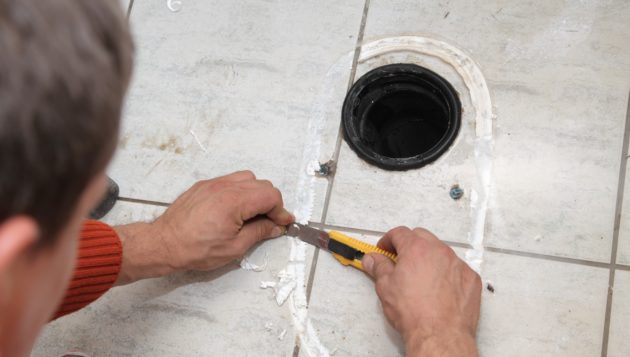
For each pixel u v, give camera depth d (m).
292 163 0.92
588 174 0.85
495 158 0.88
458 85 0.92
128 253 0.79
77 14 0.29
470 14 0.94
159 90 0.98
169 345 0.85
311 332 0.84
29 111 0.27
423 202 0.87
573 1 0.93
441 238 0.86
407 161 0.88
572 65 0.90
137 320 0.87
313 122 0.93
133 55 0.34
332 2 0.99
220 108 0.96
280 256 0.87
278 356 0.83
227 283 0.87
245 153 0.93
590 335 0.79
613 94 0.88
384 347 0.82
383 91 0.95
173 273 0.88
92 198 0.36
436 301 0.73
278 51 0.98
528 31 0.92
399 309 0.75
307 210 0.89
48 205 0.30
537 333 0.80
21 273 0.32
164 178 0.94
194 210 0.79
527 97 0.90
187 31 1.01
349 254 0.84
